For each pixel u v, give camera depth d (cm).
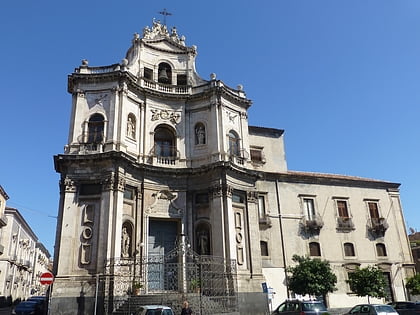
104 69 3191
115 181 2747
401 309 2762
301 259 3053
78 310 2431
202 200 3117
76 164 2783
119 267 2566
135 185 2952
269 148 3919
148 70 3522
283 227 3494
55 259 2566
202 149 3266
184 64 3669
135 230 2858
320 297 3347
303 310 2080
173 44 3703
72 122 2975
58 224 2659
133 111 3173
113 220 2656
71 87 3167
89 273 2548
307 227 3553
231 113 3431
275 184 3634
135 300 2353
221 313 2444
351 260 3591
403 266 3762
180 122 3353
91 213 2709
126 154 2805
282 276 3306
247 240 3070
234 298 2667
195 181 3148
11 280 5625
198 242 3039
